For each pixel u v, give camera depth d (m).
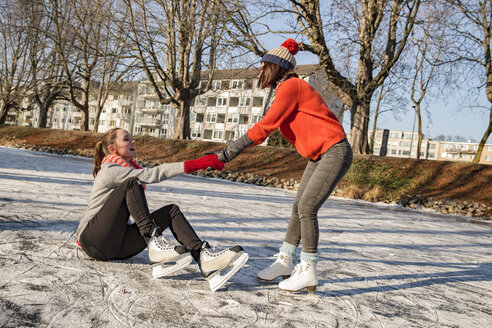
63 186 6.21
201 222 4.38
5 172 7.62
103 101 29.80
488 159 98.88
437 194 12.31
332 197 12.62
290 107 2.08
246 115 53.03
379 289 2.51
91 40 22.72
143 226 2.10
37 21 24.70
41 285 1.81
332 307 2.04
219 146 20.11
